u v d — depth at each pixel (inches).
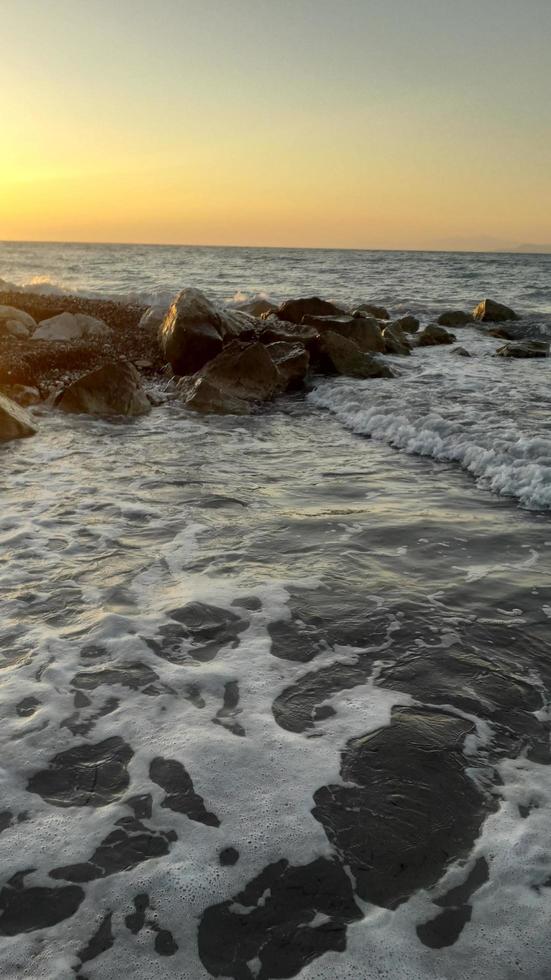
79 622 188.1
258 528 258.7
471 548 239.9
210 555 233.5
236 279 1612.9
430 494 300.2
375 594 205.5
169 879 108.5
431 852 114.0
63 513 273.1
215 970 95.0
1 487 305.0
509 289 1451.8
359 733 143.3
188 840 115.8
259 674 164.6
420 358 651.5
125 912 103.3
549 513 274.7
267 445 388.2
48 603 198.8
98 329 692.1
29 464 342.0
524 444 338.0
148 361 606.9
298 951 97.7
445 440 366.6
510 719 149.1
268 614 193.0
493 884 107.7
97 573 218.8
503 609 196.5
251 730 143.9
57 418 442.0
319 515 272.8
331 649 176.1
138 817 120.6
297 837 116.6
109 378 460.1
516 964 95.1
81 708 150.7
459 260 3277.6
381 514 274.1
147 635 181.3
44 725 144.6
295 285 1462.8
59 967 94.8
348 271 2039.9
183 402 491.2
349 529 257.6
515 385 509.4
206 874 109.4
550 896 105.4
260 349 510.9
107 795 125.6
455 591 207.5
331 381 540.1
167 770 131.8
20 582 211.9
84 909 103.7
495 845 115.2
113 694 155.9
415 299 1212.5
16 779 129.3
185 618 190.2
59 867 110.6
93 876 109.0
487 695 157.3
